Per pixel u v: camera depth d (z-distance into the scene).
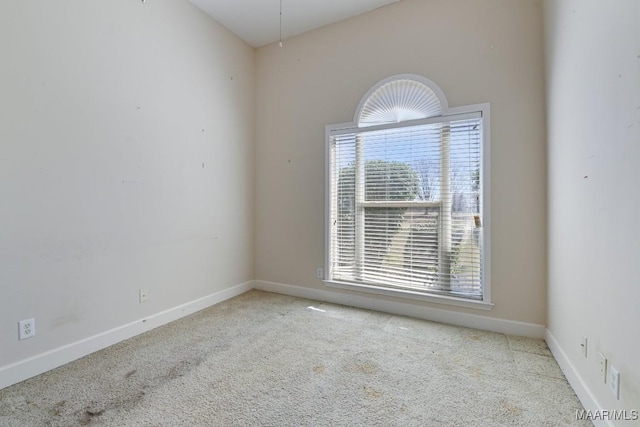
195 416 1.43
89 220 2.04
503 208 2.36
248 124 3.47
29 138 1.74
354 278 3.02
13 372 1.68
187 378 1.74
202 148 2.90
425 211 2.69
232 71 3.23
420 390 1.64
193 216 2.81
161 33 2.50
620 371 1.17
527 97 2.27
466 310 2.50
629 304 1.11
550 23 2.05
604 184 1.31
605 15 1.30
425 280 2.69
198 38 2.84
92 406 1.49
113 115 2.16
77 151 1.97
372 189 2.93
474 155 2.48
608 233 1.27
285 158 3.37
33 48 1.75
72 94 1.93
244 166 3.42
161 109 2.51
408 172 2.75
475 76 2.43
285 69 3.35
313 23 3.06
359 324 2.54
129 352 2.05
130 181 2.29
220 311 2.84
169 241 2.59
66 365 1.88
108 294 2.15
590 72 1.44
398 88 2.76
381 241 2.89
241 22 3.05
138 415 1.43
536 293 2.27
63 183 1.90
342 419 1.42
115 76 2.17
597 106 1.38
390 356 2.00
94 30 2.04
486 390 1.64
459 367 1.87
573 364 1.66
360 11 2.87
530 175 2.27
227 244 3.21
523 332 2.31
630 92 1.11
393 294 2.79
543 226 2.23
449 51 2.53
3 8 1.64
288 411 1.47
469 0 2.46
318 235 3.19
